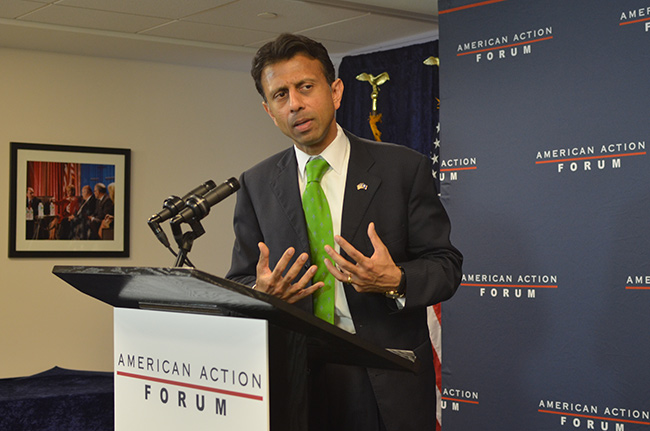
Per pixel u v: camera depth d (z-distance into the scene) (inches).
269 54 68.2
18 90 213.5
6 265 210.5
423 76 207.6
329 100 69.2
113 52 219.5
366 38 206.8
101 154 223.1
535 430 104.0
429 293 66.3
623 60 96.1
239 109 248.7
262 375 42.0
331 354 49.2
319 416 59.2
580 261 100.0
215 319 44.6
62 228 217.5
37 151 214.4
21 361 212.1
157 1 169.9
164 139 235.0
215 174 243.6
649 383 93.5
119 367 51.5
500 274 108.1
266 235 75.1
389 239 72.0
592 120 99.0
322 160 72.9
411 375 68.2
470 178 111.7
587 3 99.4
